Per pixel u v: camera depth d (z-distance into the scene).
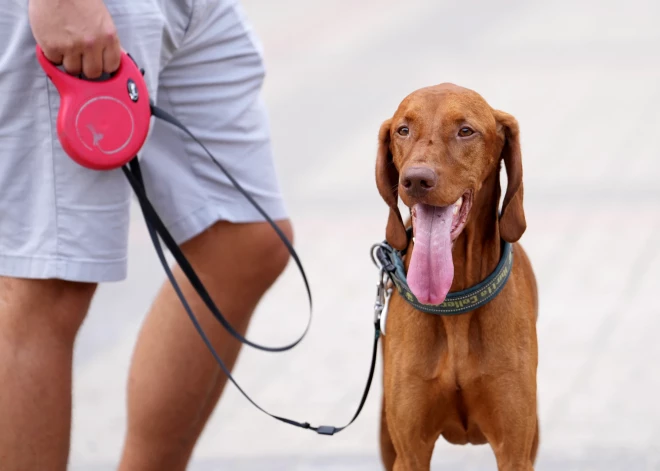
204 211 7.21
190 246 7.34
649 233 13.59
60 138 6.06
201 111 7.11
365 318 11.57
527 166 16.55
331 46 25.81
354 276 12.68
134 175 6.48
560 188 15.42
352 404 9.74
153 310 7.48
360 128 18.78
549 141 17.91
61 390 6.30
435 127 6.46
